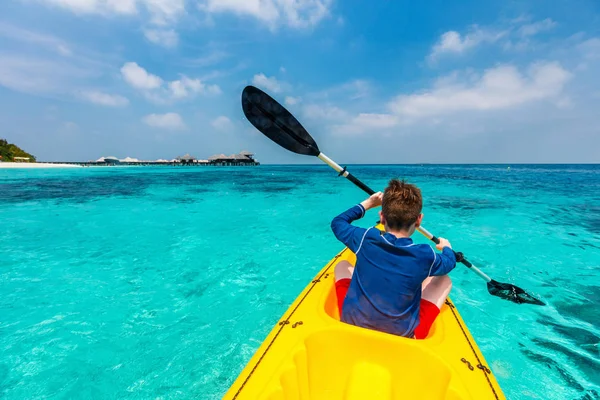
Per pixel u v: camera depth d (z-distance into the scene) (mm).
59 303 3705
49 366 2654
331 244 5973
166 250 5594
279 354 1501
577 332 3088
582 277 4383
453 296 3826
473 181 20328
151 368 2646
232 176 27250
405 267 1569
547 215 8445
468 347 1676
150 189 15383
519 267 4738
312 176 27812
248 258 5203
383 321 1600
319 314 1811
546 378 2473
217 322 3326
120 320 3354
